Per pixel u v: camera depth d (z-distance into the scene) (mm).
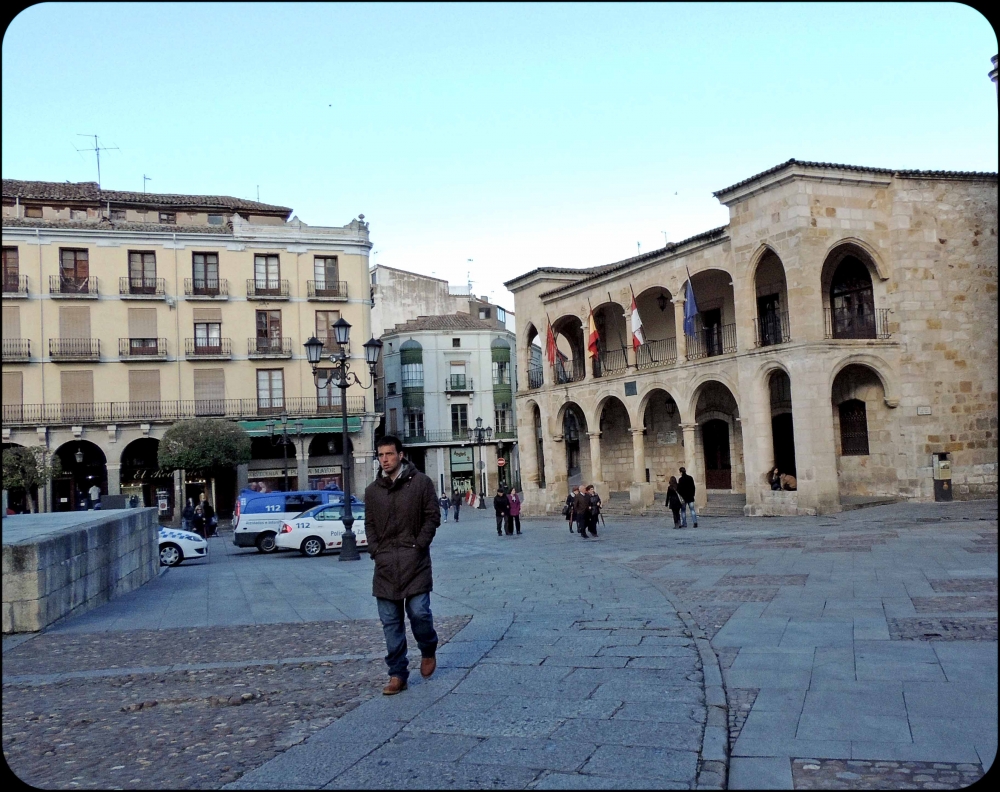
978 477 28781
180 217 55219
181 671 8906
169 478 52625
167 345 51500
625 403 37188
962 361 29203
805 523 25203
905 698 6586
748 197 30188
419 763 5531
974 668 7316
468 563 19719
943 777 5027
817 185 28484
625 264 36875
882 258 29156
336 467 55312
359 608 13430
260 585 17656
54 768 5773
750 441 30297
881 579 12609
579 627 10156
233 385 52594
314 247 54875
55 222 50250
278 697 7594
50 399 49281
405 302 72438
